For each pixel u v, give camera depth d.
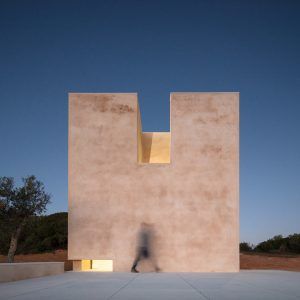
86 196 20.50
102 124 20.98
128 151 20.77
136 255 20.02
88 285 12.46
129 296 9.58
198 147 20.75
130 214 20.31
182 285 12.48
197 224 20.16
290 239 53.81
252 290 11.06
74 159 20.75
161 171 20.58
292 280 14.70
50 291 10.72
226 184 20.45
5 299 9.06
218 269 19.83
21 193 25.31
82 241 20.20
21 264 14.95
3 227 25.03
